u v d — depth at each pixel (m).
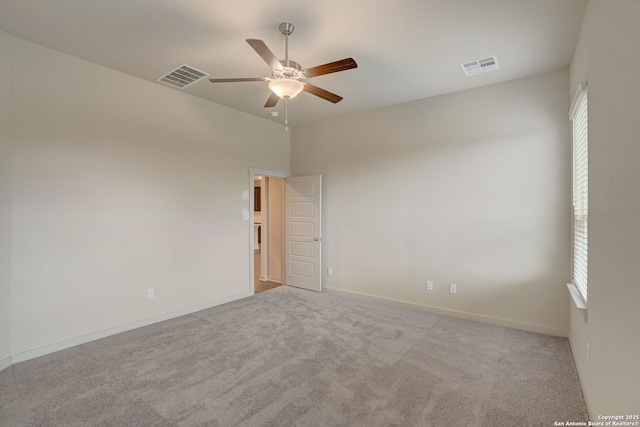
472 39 2.75
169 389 2.34
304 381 2.45
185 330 3.51
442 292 4.06
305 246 5.39
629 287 1.34
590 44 2.13
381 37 2.72
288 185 5.61
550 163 3.36
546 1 2.23
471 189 3.84
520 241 3.53
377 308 4.32
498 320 3.66
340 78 3.56
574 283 3.05
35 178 2.87
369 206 4.70
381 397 2.24
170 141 3.93
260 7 2.33
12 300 2.73
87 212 3.21
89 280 3.22
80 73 3.16
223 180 4.56
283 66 2.43
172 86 3.86
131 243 3.55
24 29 2.64
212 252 4.41
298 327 3.60
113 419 2.00
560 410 2.11
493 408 2.12
